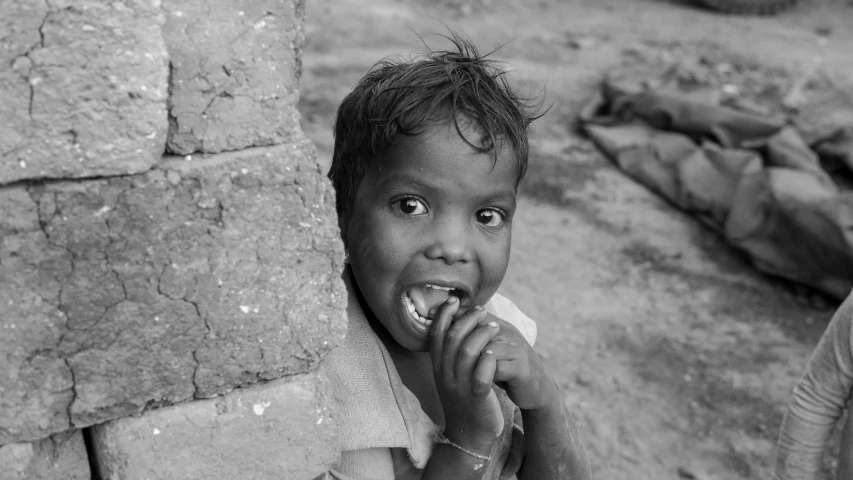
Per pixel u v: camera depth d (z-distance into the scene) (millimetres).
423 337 1260
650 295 5422
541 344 4770
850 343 1956
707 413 4359
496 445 1471
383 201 1218
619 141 7125
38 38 900
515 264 5562
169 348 1070
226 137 1038
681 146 6812
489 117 1207
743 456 4074
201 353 1091
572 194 6547
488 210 1254
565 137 7457
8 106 909
